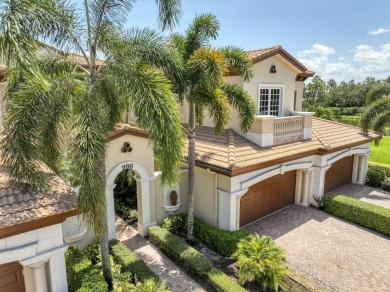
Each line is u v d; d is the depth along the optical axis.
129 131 12.73
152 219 14.33
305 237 14.05
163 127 8.37
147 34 9.75
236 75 17.00
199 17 12.13
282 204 17.53
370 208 15.08
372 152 34.25
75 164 7.68
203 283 10.57
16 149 7.89
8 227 6.64
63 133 9.12
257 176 14.26
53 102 8.66
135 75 8.86
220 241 12.41
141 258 12.13
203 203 14.88
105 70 9.45
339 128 22.36
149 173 13.88
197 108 13.40
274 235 14.25
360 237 14.09
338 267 11.73
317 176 17.50
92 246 12.04
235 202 13.53
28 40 6.82
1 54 6.63
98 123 8.29
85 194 7.53
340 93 105.19
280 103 19.19
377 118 22.53
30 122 8.15
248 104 12.91
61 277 7.97
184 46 12.16
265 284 9.99
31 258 7.26
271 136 16.00
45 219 7.21
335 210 16.42
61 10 8.66
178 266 11.60
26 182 8.10
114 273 10.44
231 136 16.14
